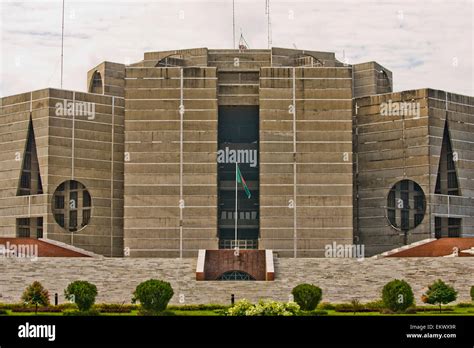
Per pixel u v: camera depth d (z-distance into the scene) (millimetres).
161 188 119375
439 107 122500
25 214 122250
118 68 133375
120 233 124688
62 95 121938
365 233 125000
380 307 77750
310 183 119000
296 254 118000
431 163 121000
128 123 120250
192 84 120688
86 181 122750
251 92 122625
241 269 102125
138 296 73062
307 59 130125
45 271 94375
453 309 78625
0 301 88125
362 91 135625
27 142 123625
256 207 129250
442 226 124000
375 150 125000
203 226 118875
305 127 119688
